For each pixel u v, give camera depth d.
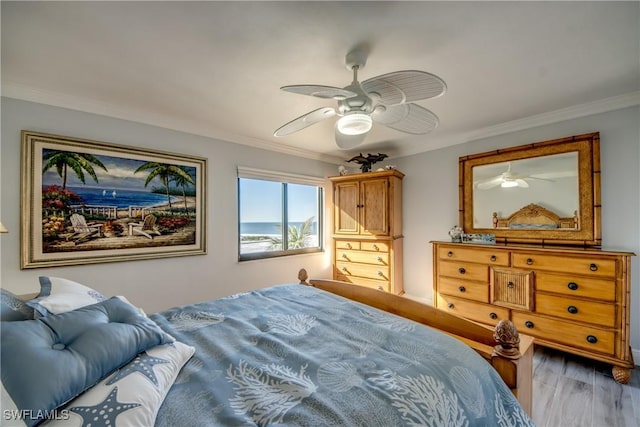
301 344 1.17
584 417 1.59
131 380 0.81
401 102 1.46
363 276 3.52
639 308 2.07
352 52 1.53
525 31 1.37
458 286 2.65
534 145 2.52
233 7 1.20
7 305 0.99
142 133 2.40
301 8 1.21
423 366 0.97
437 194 3.30
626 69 1.72
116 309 1.10
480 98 2.12
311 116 1.67
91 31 1.35
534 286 2.22
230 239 2.96
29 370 0.70
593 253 1.96
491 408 0.92
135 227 2.35
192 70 1.72
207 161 2.79
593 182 2.22
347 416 0.75
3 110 1.84
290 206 3.67
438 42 1.45
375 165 3.92
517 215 2.62
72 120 2.09
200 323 1.42
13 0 1.14
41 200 1.96
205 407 0.80
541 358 2.23
